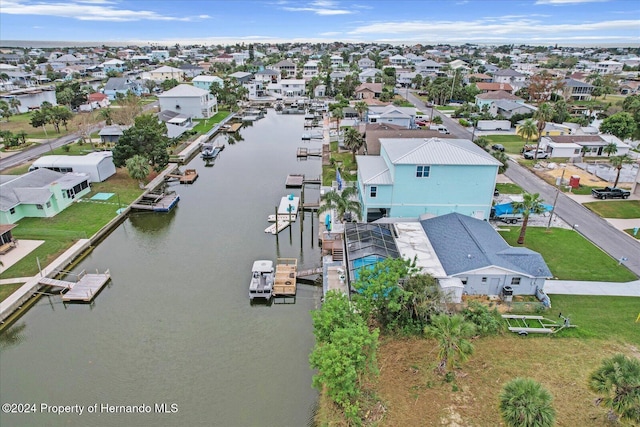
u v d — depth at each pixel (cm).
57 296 3431
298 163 7150
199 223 4819
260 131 9706
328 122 10106
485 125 8794
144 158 5656
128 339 2981
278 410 2411
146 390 2550
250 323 3153
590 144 6819
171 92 10212
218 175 6512
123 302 3391
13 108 10181
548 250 3847
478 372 2498
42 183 4959
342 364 2128
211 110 10825
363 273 2892
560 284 3334
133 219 4934
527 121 6594
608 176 5769
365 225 3903
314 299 3450
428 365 2558
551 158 6725
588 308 3048
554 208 4766
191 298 3444
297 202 5284
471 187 4188
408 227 3947
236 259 4031
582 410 2220
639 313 2983
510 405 1900
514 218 4438
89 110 10581
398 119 8462
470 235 3584
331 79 14800
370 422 2200
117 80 12975
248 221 4859
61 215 4750
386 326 2838
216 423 2331
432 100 12100
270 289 3366
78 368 2720
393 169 4106
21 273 3584
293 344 2941
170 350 2873
